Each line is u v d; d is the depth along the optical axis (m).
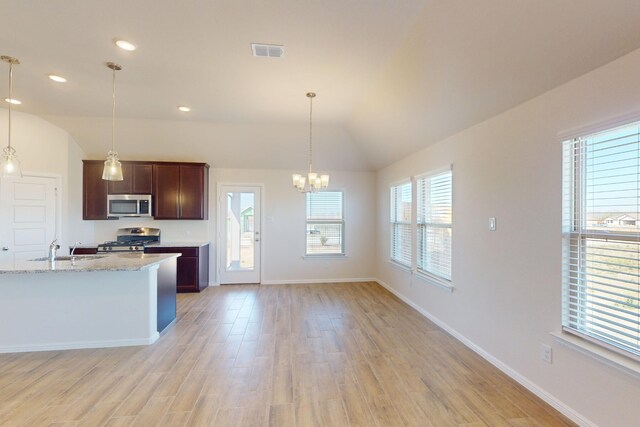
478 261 2.99
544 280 2.23
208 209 5.84
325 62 2.89
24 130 4.52
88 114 4.46
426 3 2.06
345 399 2.25
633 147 1.74
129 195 5.29
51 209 4.79
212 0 2.05
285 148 5.52
